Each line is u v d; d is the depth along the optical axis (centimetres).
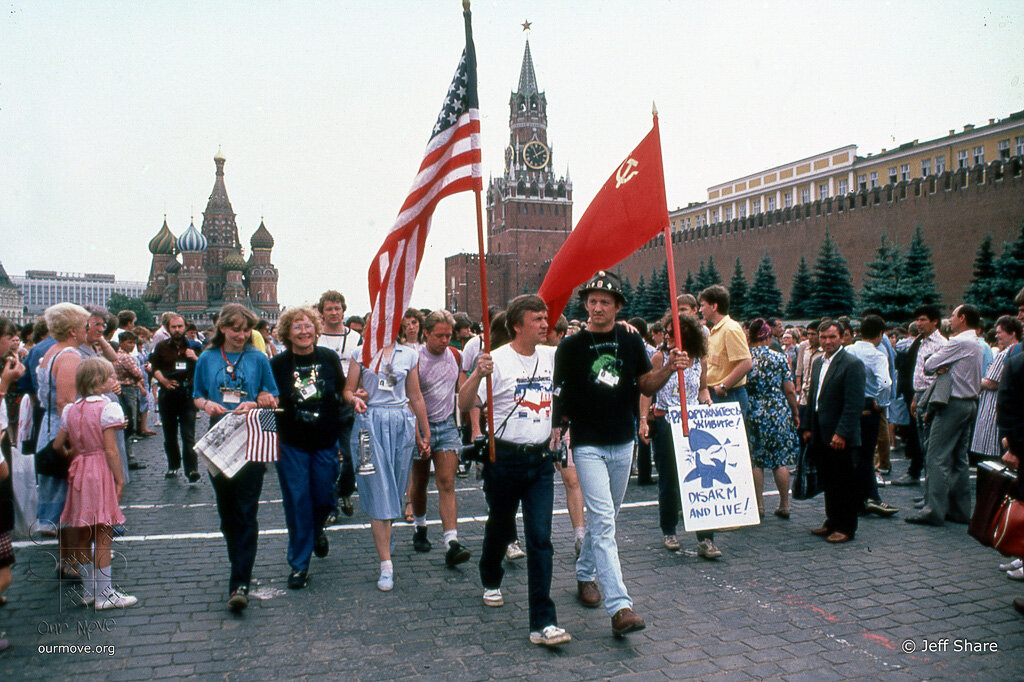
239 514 458
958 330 661
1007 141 5097
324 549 546
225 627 422
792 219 5803
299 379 505
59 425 525
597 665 370
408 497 743
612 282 435
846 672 362
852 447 593
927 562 541
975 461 961
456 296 11012
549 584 403
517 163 11312
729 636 407
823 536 618
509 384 424
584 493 425
